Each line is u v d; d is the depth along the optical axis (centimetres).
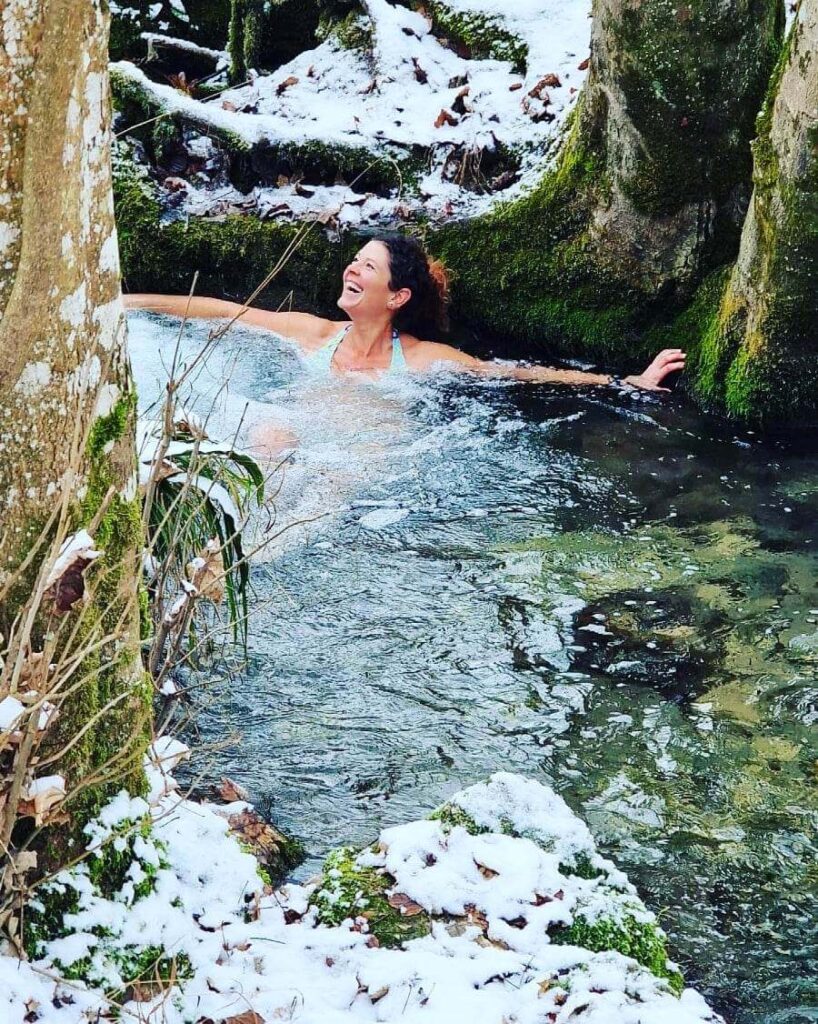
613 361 631
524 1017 228
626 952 253
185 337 638
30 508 218
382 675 389
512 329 652
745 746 358
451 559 459
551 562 457
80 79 208
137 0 833
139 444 313
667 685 386
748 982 279
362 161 691
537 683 387
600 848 320
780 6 577
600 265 628
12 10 198
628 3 548
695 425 575
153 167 719
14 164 205
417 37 759
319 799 334
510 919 254
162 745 272
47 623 220
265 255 677
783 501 505
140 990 225
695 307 611
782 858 316
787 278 527
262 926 249
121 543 234
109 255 225
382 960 239
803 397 561
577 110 639
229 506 336
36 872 225
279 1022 224
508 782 285
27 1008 212
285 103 746
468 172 678
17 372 213
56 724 222
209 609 416
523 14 743
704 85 557
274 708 372
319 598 431
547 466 534
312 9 806
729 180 587
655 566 455
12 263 210
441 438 558
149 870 238
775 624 416
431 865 265
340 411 579
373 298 620
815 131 486
